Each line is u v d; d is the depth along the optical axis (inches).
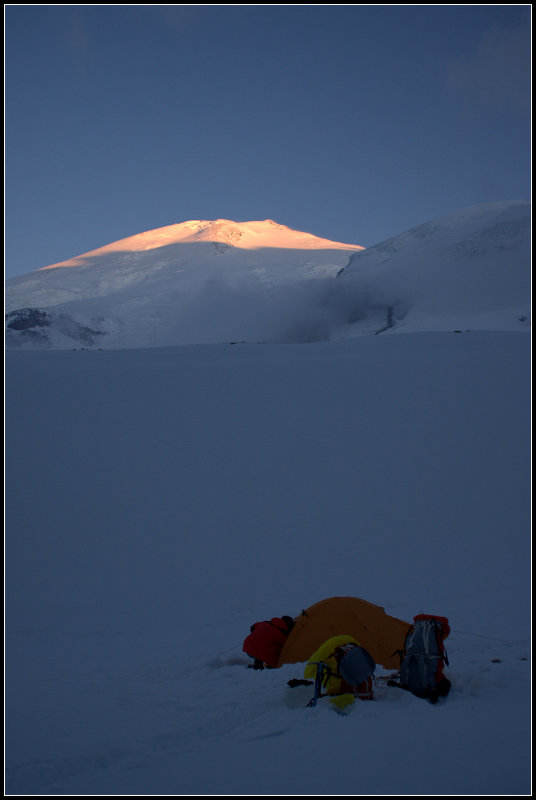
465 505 725.3
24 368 1232.2
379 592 527.2
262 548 629.3
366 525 681.0
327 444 882.8
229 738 200.8
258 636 350.3
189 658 373.4
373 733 189.8
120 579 563.8
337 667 253.1
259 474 797.9
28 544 621.3
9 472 770.2
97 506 705.6
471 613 448.1
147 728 234.5
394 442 887.7
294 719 219.5
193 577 569.9
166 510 704.4
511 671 288.5
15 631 457.1
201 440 889.5
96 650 406.3
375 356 1300.4
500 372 1143.6
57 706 269.7
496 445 871.1
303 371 1198.3
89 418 951.6
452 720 202.1
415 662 258.5
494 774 145.6
